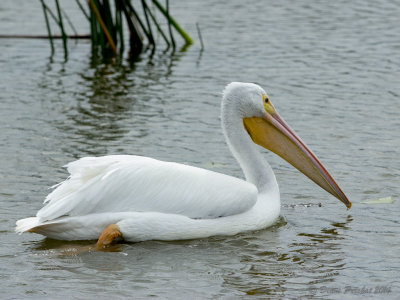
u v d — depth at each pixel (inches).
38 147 587.5
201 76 808.9
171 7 1114.1
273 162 581.0
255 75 804.0
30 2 1134.4
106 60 890.1
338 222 460.4
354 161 562.9
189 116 677.3
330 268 392.2
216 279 377.4
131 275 380.5
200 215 432.5
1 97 725.9
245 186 444.8
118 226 415.2
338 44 924.0
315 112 681.6
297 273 386.3
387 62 844.0
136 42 963.3
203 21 1043.3
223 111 479.5
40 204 475.8
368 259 403.5
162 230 422.6
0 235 431.2
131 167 426.3
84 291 360.2
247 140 475.8
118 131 631.8
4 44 941.8
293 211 481.1
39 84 777.6
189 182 432.8
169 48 947.3
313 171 475.5
